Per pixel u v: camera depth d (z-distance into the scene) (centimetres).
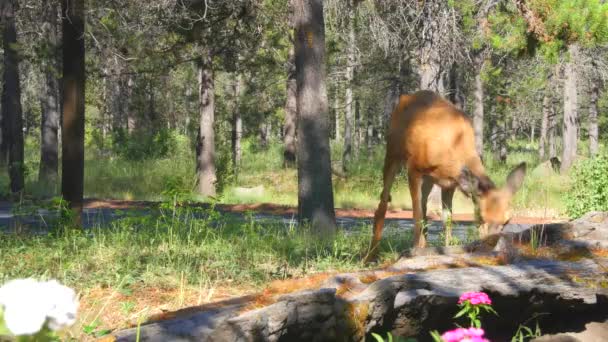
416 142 838
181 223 996
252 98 3709
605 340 546
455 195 2145
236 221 1275
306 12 1220
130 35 1905
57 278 687
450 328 517
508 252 595
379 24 2078
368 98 3809
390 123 900
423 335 500
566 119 3088
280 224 1286
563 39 1481
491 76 2495
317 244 972
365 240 1016
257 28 2016
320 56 1232
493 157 4656
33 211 1063
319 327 430
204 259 816
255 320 394
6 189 2125
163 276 705
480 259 586
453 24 1892
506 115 4259
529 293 521
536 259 596
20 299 137
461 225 1538
